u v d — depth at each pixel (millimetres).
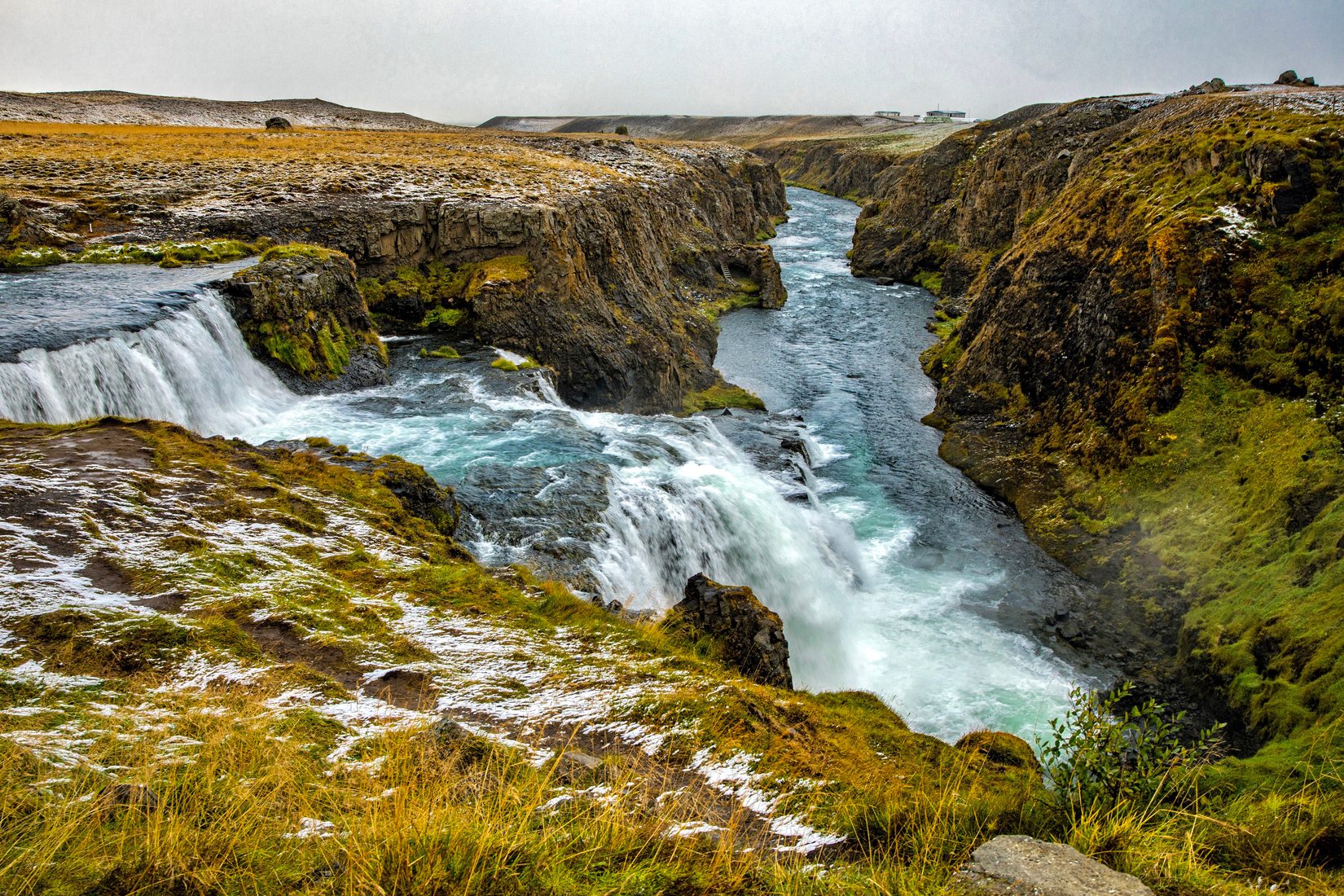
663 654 12586
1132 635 24453
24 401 20062
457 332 39562
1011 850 5719
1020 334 41312
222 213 39875
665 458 27781
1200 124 42719
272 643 10555
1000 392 41281
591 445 27422
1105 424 32625
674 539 23172
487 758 7711
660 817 6660
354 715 8875
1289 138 33344
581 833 5992
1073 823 6559
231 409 27578
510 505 21156
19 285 29547
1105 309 35625
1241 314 30328
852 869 6254
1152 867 5777
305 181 46500
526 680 10781
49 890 4820
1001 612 25984
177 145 63438
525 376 34719
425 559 14859
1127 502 29141
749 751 9453
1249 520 24594
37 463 15266
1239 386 28891
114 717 7824
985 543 30422
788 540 26438
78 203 39500
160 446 17031
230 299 30156
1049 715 20891
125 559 11945
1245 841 6566
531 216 42188
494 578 15102
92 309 26297
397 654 10867
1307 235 30875
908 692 22078
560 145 95875
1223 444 27672
